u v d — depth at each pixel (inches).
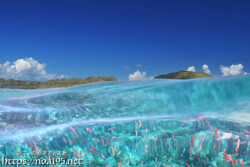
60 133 95.7
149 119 103.8
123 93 153.6
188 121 97.6
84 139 94.9
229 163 78.5
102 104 136.5
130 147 92.3
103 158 90.9
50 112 121.9
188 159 86.8
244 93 119.0
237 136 82.9
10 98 170.7
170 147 91.2
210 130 89.0
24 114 117.6
